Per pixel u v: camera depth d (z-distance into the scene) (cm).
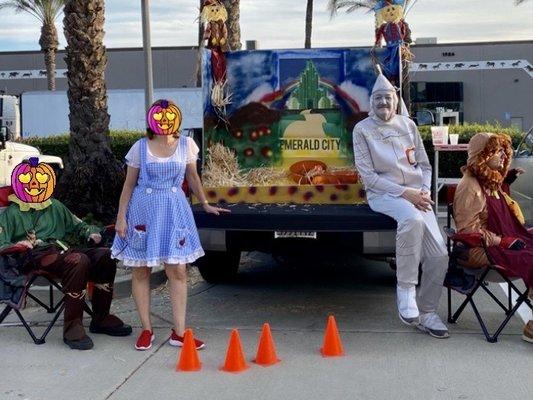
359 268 905
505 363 540
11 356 568
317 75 725
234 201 714
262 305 725
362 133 627
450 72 3744
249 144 732
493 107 3747
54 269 586
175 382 511
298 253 686
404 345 585
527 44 3766
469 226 608
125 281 756
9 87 3881
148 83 869
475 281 610
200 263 785
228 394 488
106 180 1033
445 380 507
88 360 558
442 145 1155
